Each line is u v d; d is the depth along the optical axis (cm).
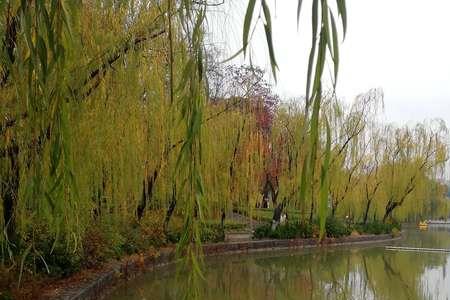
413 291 1503
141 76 700
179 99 238
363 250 2630
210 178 1478
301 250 2439
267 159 2281
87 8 549
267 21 173
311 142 161
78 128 493
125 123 669
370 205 3431
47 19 222
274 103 2411
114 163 728
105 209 911
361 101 2628
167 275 1428
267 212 3191
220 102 1584
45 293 826
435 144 3322
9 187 471
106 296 1091
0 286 721
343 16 156
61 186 281
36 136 320
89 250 1119
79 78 479
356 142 2605
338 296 1381
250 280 1555
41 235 786
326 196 170
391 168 3244
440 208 4622
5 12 331
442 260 2283
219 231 2116
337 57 155
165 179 1036
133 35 592
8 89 436
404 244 3105
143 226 1600
